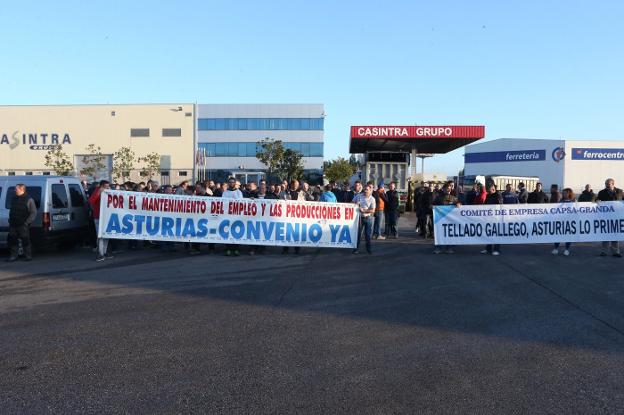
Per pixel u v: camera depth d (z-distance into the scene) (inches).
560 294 305.0
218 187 544.7
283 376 173.9
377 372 177.9
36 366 183.2
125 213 456.4
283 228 478.3
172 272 379.2
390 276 364.8
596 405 151.9
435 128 976.3
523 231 485.4
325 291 313.1
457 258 455.2
